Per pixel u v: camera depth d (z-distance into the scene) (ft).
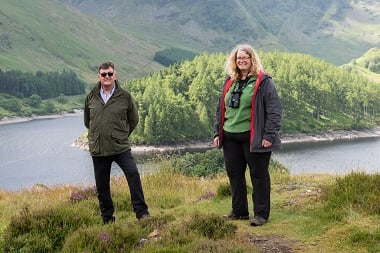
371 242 18.48
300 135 459.32
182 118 427.33
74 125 531.09
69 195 35.73
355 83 564.30
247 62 22.20
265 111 22.04
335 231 20.02
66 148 349.61
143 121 418.10
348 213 21.58
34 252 20.79
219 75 531.50
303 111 518.37
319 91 530.27
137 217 24.25
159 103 419.74
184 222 22.13
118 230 20.70
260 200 22.48
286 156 289.33
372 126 525.34
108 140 23.38
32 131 464.65
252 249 17.90
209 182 43.27
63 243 21.39
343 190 24.16
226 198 29.60
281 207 25.08
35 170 263.70
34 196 42.32
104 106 23.38
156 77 541.34
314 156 289.53
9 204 37.37
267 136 21.63
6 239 21.54
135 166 24.13
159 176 44.96
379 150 328.29
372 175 25.18
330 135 467.11
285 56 636.89
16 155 317.22
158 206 31.53
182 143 418.51
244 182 23.71
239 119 22.47
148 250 18.61
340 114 545.85
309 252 18.40
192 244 18.56
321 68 613.52
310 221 21.86
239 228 21.93
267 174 22.53
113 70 23.40
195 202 30.63
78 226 23.17
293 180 34.88
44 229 22.41
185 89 521.65
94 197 32.99
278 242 19.71
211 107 483.51
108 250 19.45
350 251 18.22
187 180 46.44
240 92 22.40
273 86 21.98
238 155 23.27
